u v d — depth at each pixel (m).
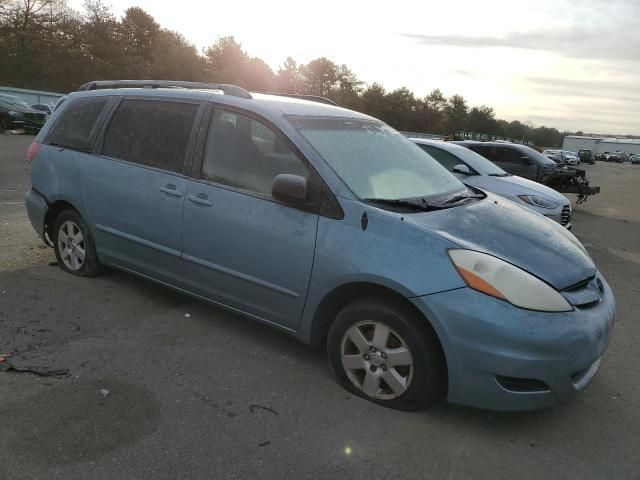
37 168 5.05
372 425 2.96
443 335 2.80
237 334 4.04
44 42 54.81
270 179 3.52
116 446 2.67
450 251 2.88
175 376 3.38
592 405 3.36
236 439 2.77
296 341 3.97
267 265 3.45
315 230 3.23
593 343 2.85
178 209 3.90
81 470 2.48
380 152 3.82
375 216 3.09
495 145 13.17
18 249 5.84
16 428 2.77
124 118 4.47
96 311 4.30
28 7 54.22
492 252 2.93
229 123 3.81
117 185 4.33
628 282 6.54
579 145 114.69
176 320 4.23
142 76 66.69
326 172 3.29
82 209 4.66
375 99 98.00
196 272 3.90
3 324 3.95
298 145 3.42
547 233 3.42
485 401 2.80
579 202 13.60
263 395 3.21
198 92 4.08
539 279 2.85
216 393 3.21
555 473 2.67
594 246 8.91
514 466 2.71
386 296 3.06
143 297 4.65
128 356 3.60
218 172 3.78
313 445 2.76
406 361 2.99
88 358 3.54
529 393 2.76
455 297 2.77
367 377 3.16
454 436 2.91
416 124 101.88
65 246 5.05
